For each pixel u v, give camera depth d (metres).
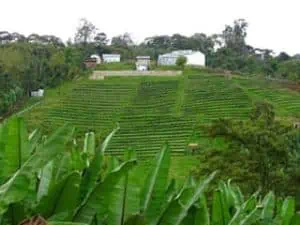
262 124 18.62
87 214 3.42
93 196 3.45
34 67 66.38
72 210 3.38
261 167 17.84
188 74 74.88
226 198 5.19
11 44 73.38
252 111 22.64
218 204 4.95
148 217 3.88
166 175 4.02
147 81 71.56
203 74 74.56
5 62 62.62
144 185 3.98
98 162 3.78
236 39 95.88
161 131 50.97
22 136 3.54
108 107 61.19
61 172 3.86
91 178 3.73
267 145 17.89
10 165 3.51
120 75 75.44
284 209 5.76
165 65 84.69
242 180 17.08
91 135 5.02
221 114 54.53
